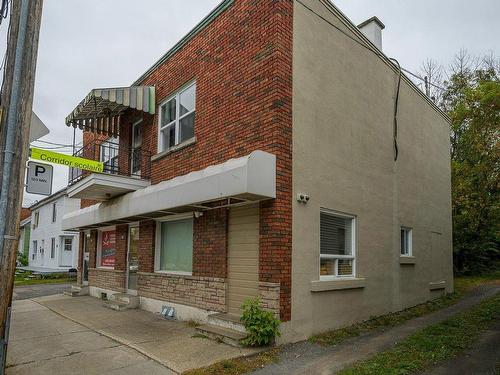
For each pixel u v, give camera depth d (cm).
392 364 631
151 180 1162
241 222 833
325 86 912
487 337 805
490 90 1302
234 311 827
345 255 941
